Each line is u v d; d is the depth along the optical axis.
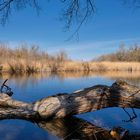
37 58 43.53
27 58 42.28
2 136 6.03
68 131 6.49
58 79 24.19
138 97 7.30
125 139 5.99
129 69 49.47
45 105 7.53
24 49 43.53
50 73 35.44
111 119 7.86
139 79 24.14
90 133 6.34
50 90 15.38
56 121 7.42
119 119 7.88
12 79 23.05
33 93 13.81
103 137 6.06
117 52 84.12
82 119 7.79
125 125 7.18
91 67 46.31
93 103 7.54
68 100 7.59
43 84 19.06
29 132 6.36
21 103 8.48
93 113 8.66
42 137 6.00
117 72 41.69
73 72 39.47
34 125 6.96
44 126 6.89
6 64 35.94
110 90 7.52
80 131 6.50
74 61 45.16
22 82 20.31
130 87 7.57
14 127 6.72
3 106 8.89
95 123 7.36
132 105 7.41
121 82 7.64
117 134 6.05
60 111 7.51
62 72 39.09
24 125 6.93
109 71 45.38
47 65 40.22
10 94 12.62
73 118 7.86
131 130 6.70
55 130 6.56
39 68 39.12
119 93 7.45
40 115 7.45
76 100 7.55
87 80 23.41
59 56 44.97
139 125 7.20
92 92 7.63
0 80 21.62
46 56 44.28
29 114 7.44
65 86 17.92
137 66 49.38
